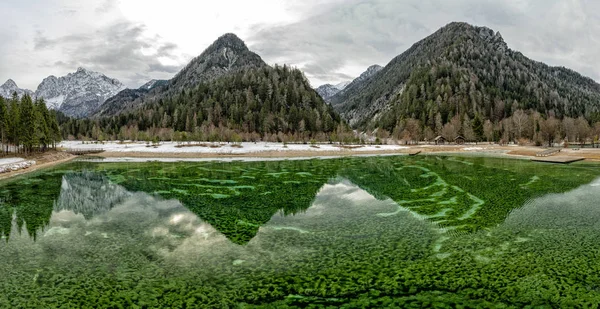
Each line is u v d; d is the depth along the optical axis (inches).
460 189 1355.8
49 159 2733.8
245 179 1697.8
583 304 490.9
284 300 514.0
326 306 496.4
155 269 621.0
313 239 774.5
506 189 1341.0
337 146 4133.9
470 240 754.8
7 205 1155.9
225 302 509.4
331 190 1378.0
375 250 702.5
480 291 531.8
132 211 1056.8
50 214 1027.9
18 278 589.9
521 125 5024.6
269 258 665.6
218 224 901.2
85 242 767.7
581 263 623.5
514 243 732.0
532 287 540.1
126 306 498.9
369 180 1635.1
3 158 2512.3
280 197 1250.0
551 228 830.5
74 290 547.2
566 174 1732.3
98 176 1856.5
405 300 510.6
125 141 5285.4
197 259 664.4
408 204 1109.7
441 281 565.6
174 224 904.9
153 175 1872.5
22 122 2773.1
